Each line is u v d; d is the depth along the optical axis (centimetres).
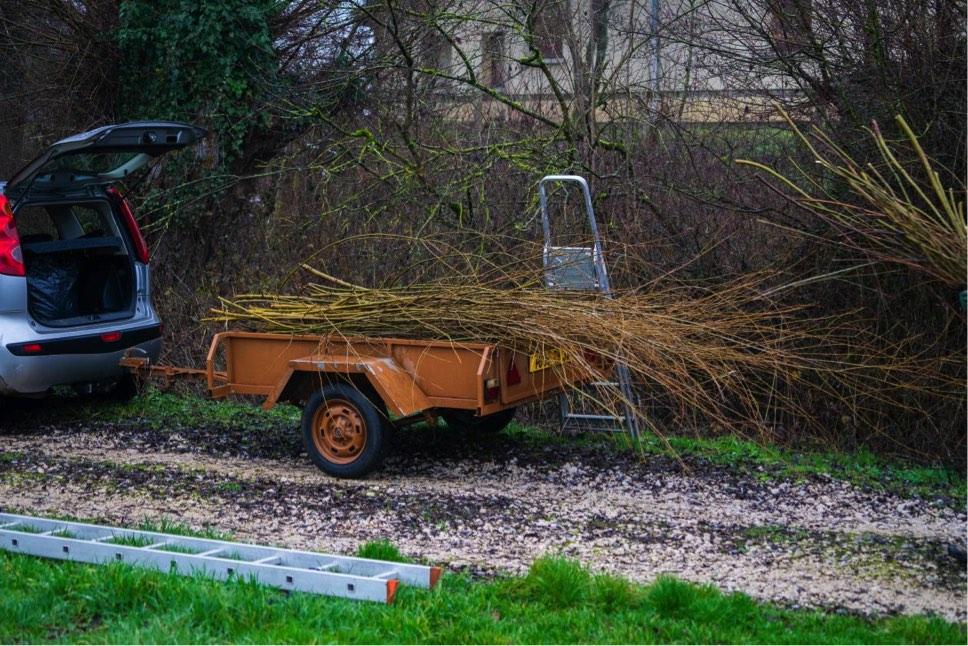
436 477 888
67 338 1002
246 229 1508
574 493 839
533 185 1201
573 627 548
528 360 895
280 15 1581
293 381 905
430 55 1427
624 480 877
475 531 735
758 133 1152
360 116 1473
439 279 1023
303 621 546
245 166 1570
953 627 555
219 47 1533
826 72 1054
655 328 876
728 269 1098
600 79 1253
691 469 908
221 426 1084
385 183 1300
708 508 798
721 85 1202
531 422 1102
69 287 1063
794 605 596
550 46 1341
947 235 724
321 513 780
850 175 872
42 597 575
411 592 583
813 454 988
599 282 953
